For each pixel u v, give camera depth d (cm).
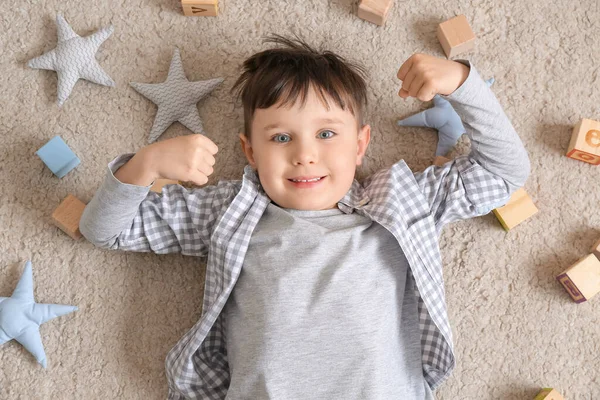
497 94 113
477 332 109
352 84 98
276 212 98
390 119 111
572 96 113
